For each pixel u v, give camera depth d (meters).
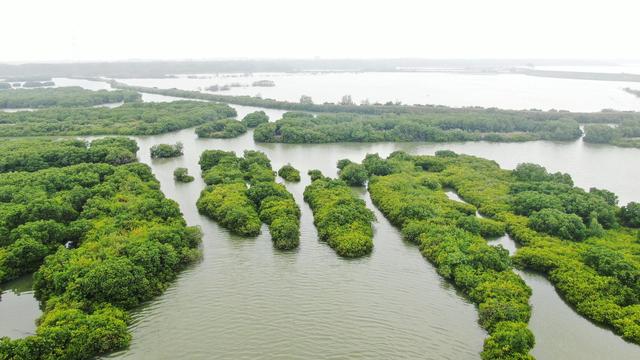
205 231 84.56
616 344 55.28
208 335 56.38
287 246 77.69
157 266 66.44
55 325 51.94
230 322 58.88
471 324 59.25
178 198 102.25
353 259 75.31
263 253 76.88
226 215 86.25
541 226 82.38
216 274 70.19
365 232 81.00
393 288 67.19
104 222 78.44
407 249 79.00
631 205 87.88
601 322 58.47
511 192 102.88
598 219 85.19
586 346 54.88
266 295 65.00
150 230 74.19
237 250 77.69
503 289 62.41
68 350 49.59
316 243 80.50
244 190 98.62
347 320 59.69
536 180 108.69
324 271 71.62
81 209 89.00
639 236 78.38
